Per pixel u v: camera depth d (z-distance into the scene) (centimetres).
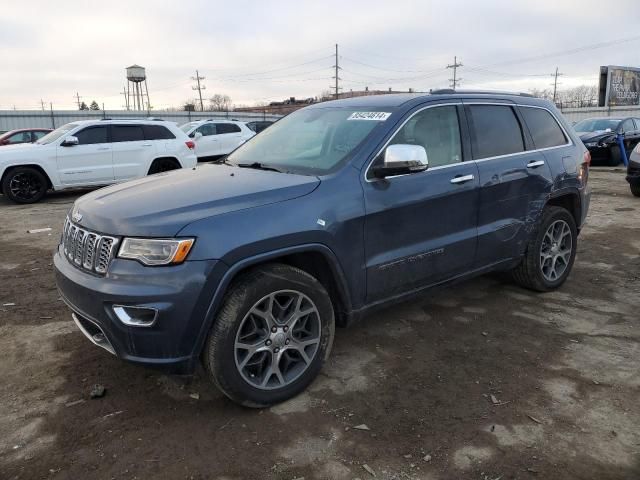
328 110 425
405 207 357
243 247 283
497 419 300
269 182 326
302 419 300
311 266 338
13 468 260
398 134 367
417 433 287
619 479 252
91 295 281
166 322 271
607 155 1638
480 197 411
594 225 805
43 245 714
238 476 254
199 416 303
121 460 266
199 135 1421
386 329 422
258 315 299
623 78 4769
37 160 1087
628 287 522
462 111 417
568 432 288
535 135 477
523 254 470
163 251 271
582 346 392
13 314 453
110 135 1155
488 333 415
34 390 331
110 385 337
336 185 329
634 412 306
